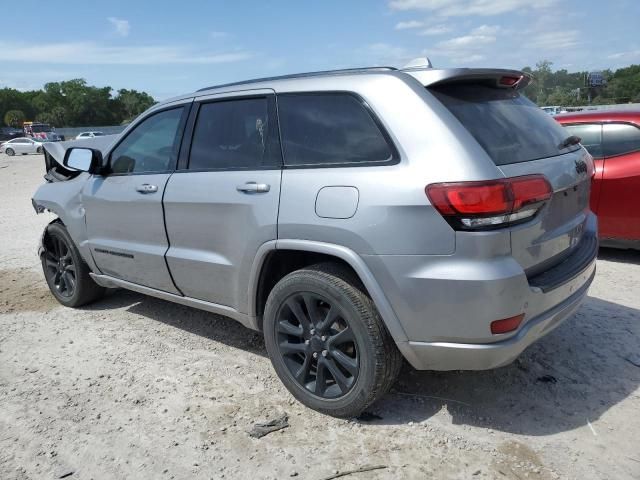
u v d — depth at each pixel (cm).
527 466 272
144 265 414
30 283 607
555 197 296
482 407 323
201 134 376
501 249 261
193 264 372
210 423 319
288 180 315
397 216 272
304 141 318
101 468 284
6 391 363
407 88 287
